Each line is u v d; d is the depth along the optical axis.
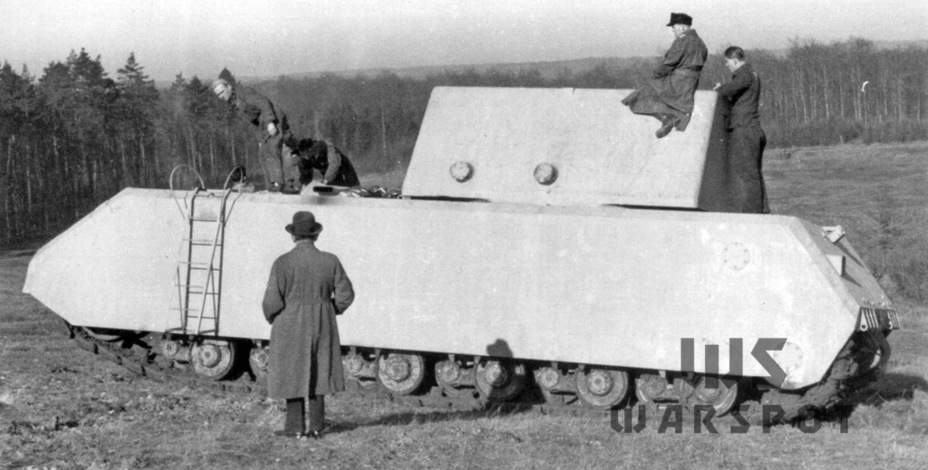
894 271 31.48
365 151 33.38
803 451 11.11
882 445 11.35
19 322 23.72
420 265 13.59
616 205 13.40
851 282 12.61
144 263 14.72
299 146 15.59
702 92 13.71
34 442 10.68
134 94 54.16
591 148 13.78
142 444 10.67
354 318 13.77
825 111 56.19
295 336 10.77
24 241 51.00
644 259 12.82
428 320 13.52
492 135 14.23
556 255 13.13
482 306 13.35
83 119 54.41
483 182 13.95
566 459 10.38
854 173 51.00
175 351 14.85
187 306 14.47
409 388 13.82
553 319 13.09
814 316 12.15
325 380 10.84
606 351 12.90
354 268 13.82
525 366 13.61
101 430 11.29
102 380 14.86
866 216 39.81
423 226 13.63
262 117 15.18
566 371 13.48
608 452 10.80
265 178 15.34
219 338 14.59
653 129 13.70
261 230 14.24
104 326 14.87
